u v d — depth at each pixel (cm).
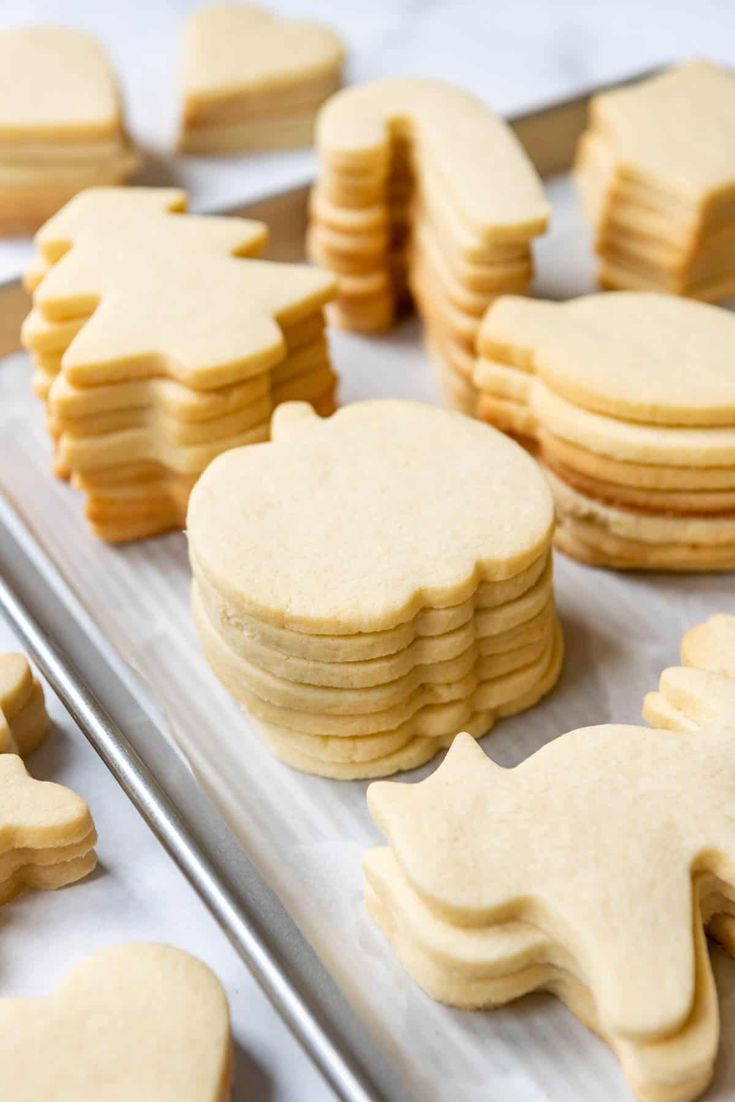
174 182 73
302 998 45
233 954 47
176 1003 45
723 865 46
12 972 47
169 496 57
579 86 78
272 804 50
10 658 51
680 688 49
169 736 52
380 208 63
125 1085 44
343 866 49
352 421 53
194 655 54
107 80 72
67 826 48
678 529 55
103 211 60
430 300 62
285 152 75
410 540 50
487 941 45
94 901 48
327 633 48
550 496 51
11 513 57
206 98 73
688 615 55
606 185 64
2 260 70
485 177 60
